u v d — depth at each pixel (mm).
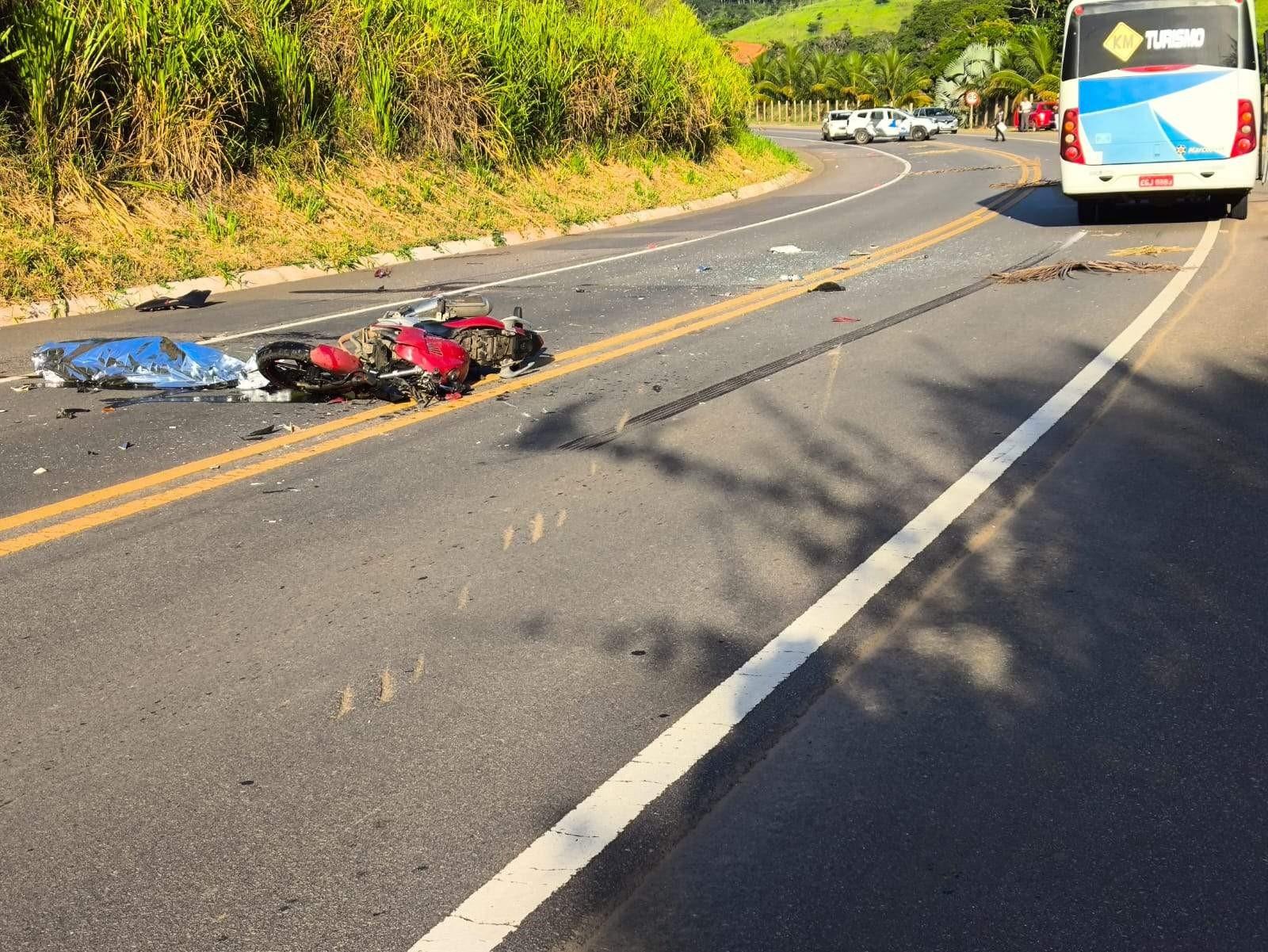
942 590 4641
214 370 8453
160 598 4734
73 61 15336
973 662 4016
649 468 6363
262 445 6883
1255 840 2996
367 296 13375
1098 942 2650
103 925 2801
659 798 3262
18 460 6688
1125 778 3293
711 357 9180
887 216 20750
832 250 16016
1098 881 2859
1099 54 16203
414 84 20953
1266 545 4965
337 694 3910
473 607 4586
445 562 5059
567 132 25547
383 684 3973
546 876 2939
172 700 3898
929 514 5477
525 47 24141
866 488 5895
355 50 20297
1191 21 15875
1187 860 2928
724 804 3230
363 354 7918
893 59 78812
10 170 14539
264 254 15953
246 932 2760
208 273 14844
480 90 22422
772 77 87750
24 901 2896
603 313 11508
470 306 8672
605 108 26703
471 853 3041
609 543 5246
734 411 7508
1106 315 9984
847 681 3916
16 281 13047
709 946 2678
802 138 62750
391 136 20359
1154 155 16172
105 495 6031
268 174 17859
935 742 3514
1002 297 11312
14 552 5254
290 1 19797
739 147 34062
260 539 5375
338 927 2770
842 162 41625
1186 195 16578
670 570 4918
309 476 6320
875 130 56906
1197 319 9547
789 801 3232
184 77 16656
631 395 8008
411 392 7824
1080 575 4727
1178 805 3160
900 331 9945
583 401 7855
